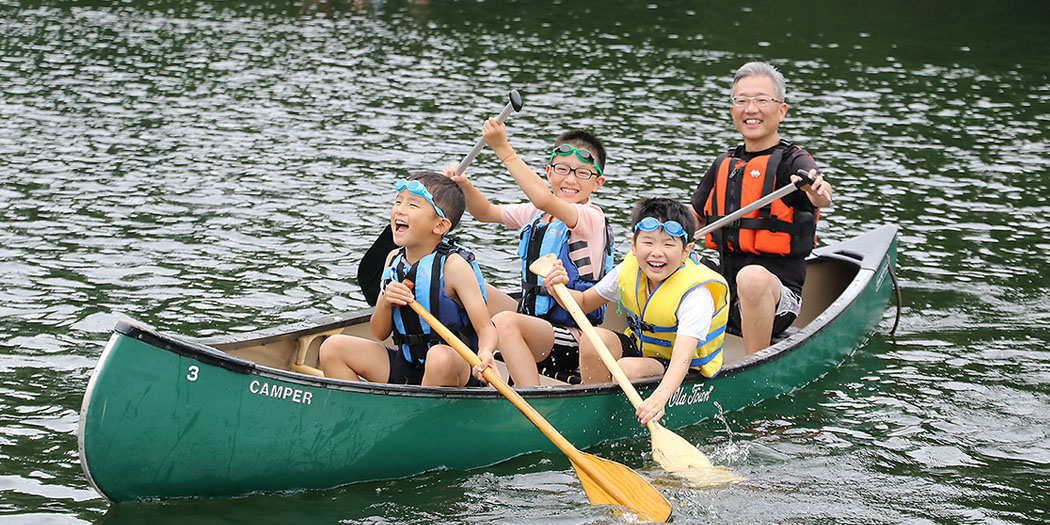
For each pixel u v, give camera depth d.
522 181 11.16
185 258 16.83
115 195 20.17
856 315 13.86
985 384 12.89
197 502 9.29
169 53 35.34
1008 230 19.47
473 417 10.12
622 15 45.66
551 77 33.22
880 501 9.88
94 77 31.31
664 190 21.34
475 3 47.75
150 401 8.68
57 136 24.55
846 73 34.81
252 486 9.39
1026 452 11.02
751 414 11.90
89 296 14.96
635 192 21.09
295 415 9.27
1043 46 39.97
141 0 45.81
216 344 10.29
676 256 10.80
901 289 16.42
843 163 24.14
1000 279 16.89
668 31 42.19
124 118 26.61
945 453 10.98
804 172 12.46
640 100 30.19
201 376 8.80
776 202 13.03
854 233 19.19
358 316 11.71
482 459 10.34
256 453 9.23
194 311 14.62
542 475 10.21
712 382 11.45
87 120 26.23
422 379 10.60
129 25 40.28
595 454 10.82
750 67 13.21
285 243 17.78
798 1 49.38
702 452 10.87
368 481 9.86
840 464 10.67
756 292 12.27
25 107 27.25
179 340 8.70
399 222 10.23
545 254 11.62
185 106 28.16
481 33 40.84
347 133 25.88
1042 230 19.50
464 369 10.34
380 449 9.77
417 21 43.16
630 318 11.45
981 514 9.66
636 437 11.23
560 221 11.64
